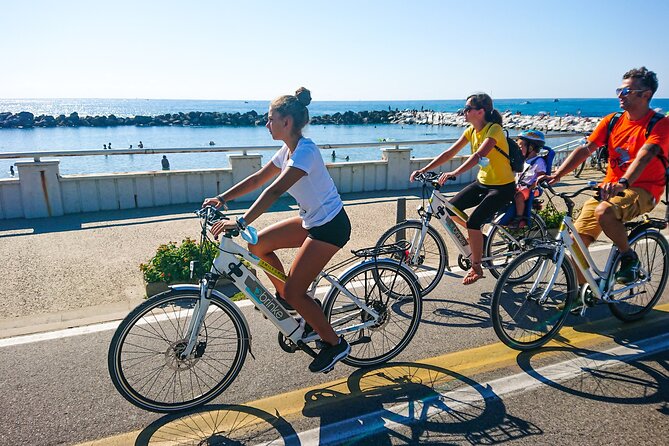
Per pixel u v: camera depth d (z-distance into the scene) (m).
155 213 8.23
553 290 4.07
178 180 8.79
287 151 3.41
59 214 8.05
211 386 3.43
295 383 3.50
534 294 4.02
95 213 8.22
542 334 4.11
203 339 4.00
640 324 4.43
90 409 3.18
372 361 3.72
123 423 3.05
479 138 4.82
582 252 4.01
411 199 9.59
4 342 4.03
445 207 4.99
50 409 3.17
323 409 3.20
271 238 3.38
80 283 5.29
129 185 8.46
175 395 3.30
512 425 3.03
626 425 3.03
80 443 2.86
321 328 3.32
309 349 3.45
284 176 2.96
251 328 4.32
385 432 2.97
